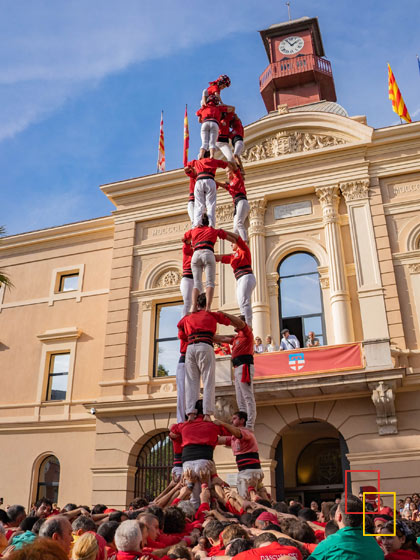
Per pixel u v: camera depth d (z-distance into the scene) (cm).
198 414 802
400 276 1769
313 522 715
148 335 1997
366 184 1908
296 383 1575
